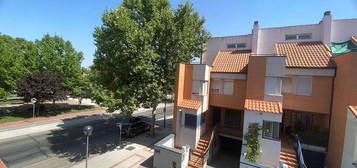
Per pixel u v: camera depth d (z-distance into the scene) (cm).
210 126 1875
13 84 2422
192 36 1981
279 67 1376
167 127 2516
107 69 1673
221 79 1758
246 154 1252
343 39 1666
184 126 1591
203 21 2103
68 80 3125
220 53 2083
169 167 1298
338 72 1276
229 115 1891
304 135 1374
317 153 1327
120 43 1486
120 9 1521
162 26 1698
